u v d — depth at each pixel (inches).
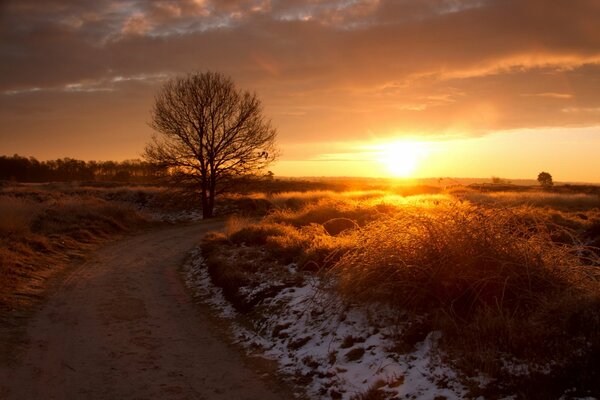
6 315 371.2
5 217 740.7
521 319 249.9
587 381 191.3
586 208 1031.6
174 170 1499.8
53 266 582.9
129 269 614.9
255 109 1510.8
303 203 1444.4
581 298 241.6
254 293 417.4
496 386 206.8
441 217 319.0
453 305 281.9
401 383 226.8
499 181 3491.6
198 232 1104.2
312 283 408.8
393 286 300.2
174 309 426.3
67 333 340.2
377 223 370.0
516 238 299.7
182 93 1470.2
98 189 1946.4
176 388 251.8
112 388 249.4
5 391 240.1
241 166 1526.8
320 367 267.0
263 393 246.4
